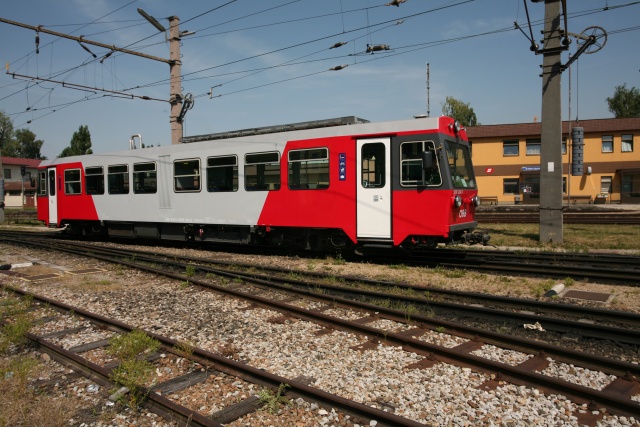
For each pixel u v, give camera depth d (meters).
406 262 12.43
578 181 43.12
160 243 18.81
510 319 7.04
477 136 45.44
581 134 16.83
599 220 23.84
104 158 18.19
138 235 17.55
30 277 11.20
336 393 4.73
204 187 15.09
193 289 9.51
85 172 18.97
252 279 9.84
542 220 16.00
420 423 3.92
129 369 5.05
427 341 6.25
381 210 11.73
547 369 5.23
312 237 13.45
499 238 17.53
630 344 6.02
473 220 12.59
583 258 12.12
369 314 7.48
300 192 12.91
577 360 5.33
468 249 14.86
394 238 11.59
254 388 4.79
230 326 7.00
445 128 11.42
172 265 12.32
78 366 5.45
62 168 19.97
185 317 7.58
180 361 5.59
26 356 5.93
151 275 11.11
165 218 16.22
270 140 13.48
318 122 13.06
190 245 17.77
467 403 4.45
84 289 9.84
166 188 16.16
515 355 5.66
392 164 11.58
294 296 8.75
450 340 6.24
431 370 5.23
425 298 8.25
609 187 42.62
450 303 7.68
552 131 15.67
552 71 15.51
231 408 4.36
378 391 4.77
